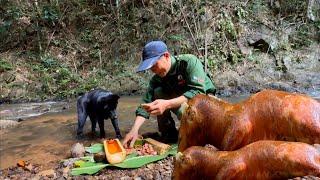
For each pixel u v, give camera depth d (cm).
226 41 1038
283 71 950
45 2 1234
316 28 1055
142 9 1150
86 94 567
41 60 1105
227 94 868
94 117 564
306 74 925
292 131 229
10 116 773
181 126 272
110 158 391
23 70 1071
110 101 524
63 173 394
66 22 1199
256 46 1035
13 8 1216
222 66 989
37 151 504
